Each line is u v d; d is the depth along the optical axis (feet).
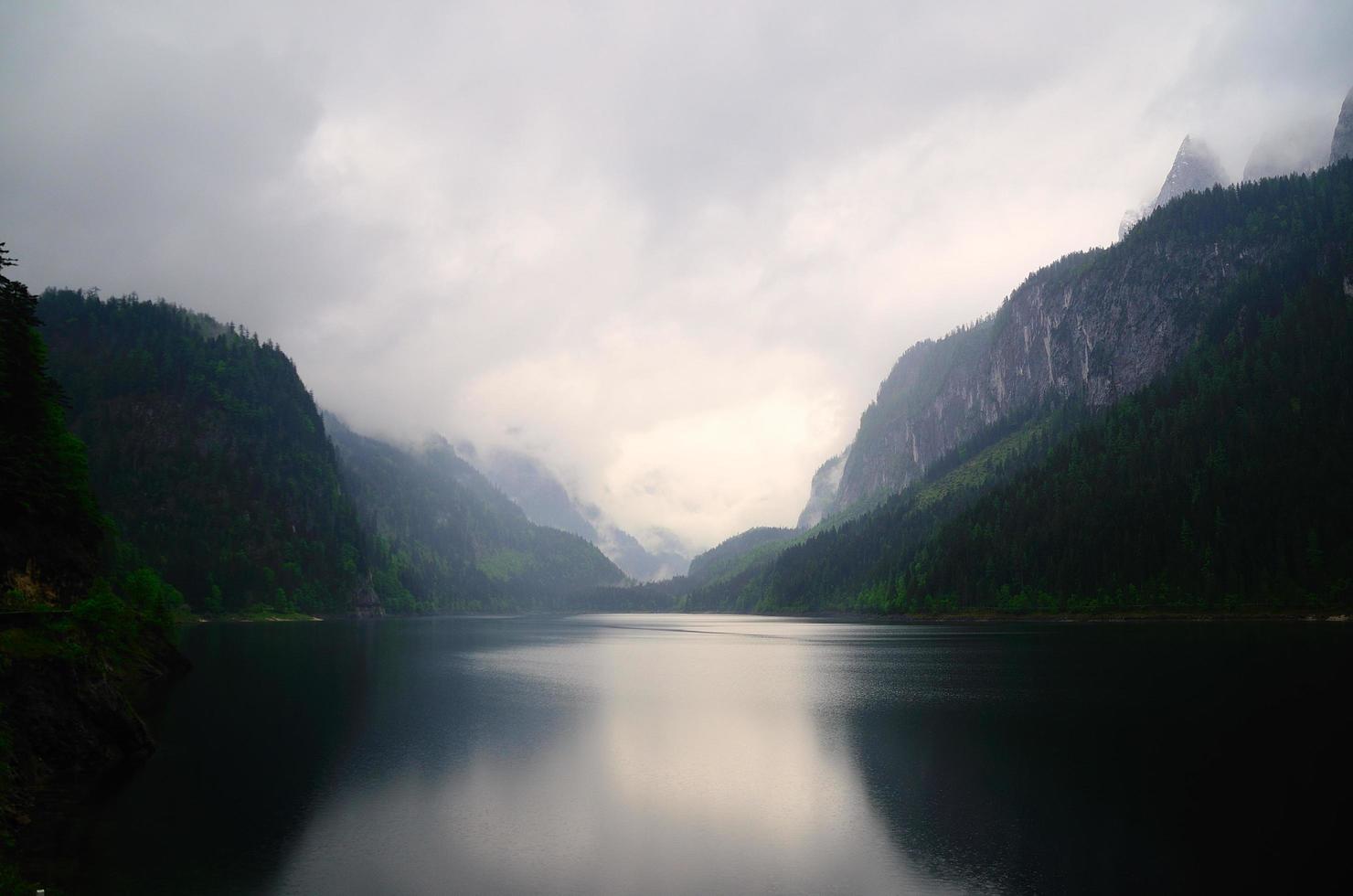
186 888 90.27
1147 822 112.06
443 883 93.35
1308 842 103.50
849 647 455.63
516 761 153.69
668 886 93.15
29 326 240.94
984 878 94.53
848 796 128.36
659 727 189.88
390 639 531.09
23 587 221.05
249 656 359.05
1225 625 501.15
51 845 102.78
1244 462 648.79
